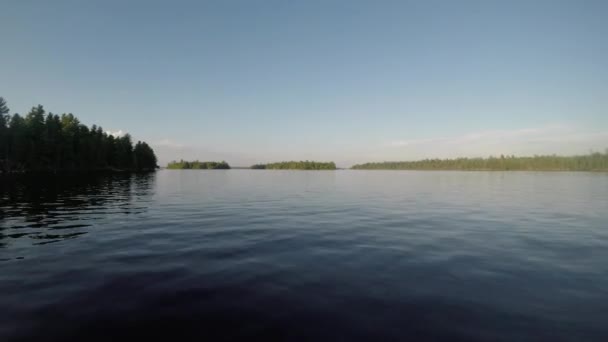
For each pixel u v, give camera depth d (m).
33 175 58.16
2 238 10.85
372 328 5.14
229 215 16.45
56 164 76.44
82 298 6.10
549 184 46.84
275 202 22.80
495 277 7.44
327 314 5.60
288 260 8.66
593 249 9.94
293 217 15.98
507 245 10.45
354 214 17.16
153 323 5.22
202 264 8.23
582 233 12.35
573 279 7.30
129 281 6.99
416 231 12.67
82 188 32.62
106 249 9.56
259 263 8.38
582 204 21.89
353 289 6.71
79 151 84.62
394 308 5.85
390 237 11.59
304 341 4.77
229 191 32.78
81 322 5.22
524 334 4.99
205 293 6.41
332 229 12.98
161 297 6.20
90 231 12.12
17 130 69.12
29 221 14.08
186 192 30.56
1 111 68.50
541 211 18.50
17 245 9.92
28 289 6.48
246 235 11.75
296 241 10.88
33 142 70.56
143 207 19.16
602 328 5.16
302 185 44.44
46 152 73.81
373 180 61.72
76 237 11.10
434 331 5.07
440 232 12.49
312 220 15.14
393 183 50.19
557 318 5.49
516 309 5.82
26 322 5.19
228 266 8.09
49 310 5.60
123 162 105.69
